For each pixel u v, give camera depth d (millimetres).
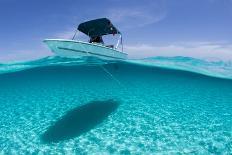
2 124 9844
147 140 7484
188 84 21781
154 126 8812
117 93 15352
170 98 13953
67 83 21438
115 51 11484
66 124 9430
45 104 12953
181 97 14414
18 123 9898
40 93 16547
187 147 6957
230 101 14055
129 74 25859
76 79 24375
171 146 7023
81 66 22062
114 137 7785
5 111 11984
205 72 24125
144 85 19531
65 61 19344
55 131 8703
